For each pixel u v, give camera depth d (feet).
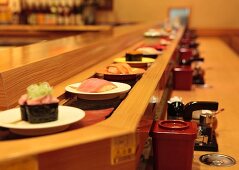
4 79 4.14
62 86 5.38
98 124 3.40
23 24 23.70
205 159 5.12
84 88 4.76
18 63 4.80
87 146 3.06
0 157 2.73
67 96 4.89
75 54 6.49
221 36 26.53
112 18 27.07
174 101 6.01
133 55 7.27
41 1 23.45
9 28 21.72
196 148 5.43
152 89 4.93
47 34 22.11
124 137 3.25
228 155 5.28
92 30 22.17
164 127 4.49
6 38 22.12
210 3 26.32
